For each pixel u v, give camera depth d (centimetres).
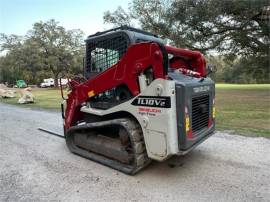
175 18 1767
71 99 471
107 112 391
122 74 366
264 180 335
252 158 415
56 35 4006
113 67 378
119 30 393
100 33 430
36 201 300
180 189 318
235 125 658
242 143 498
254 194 300
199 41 1905
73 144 484
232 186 321
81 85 441
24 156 465
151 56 325
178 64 461
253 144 489
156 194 308
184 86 317
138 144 350
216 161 407
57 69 4047
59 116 930
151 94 326
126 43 381
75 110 466
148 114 331
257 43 1866
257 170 367
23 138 606
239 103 1147
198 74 411
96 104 427
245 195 298
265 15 1653
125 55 357
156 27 2011
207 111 393
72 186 336
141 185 333
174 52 416
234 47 2058
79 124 474
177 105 319
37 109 1170
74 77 468
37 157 457
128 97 372
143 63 335
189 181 340
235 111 898
